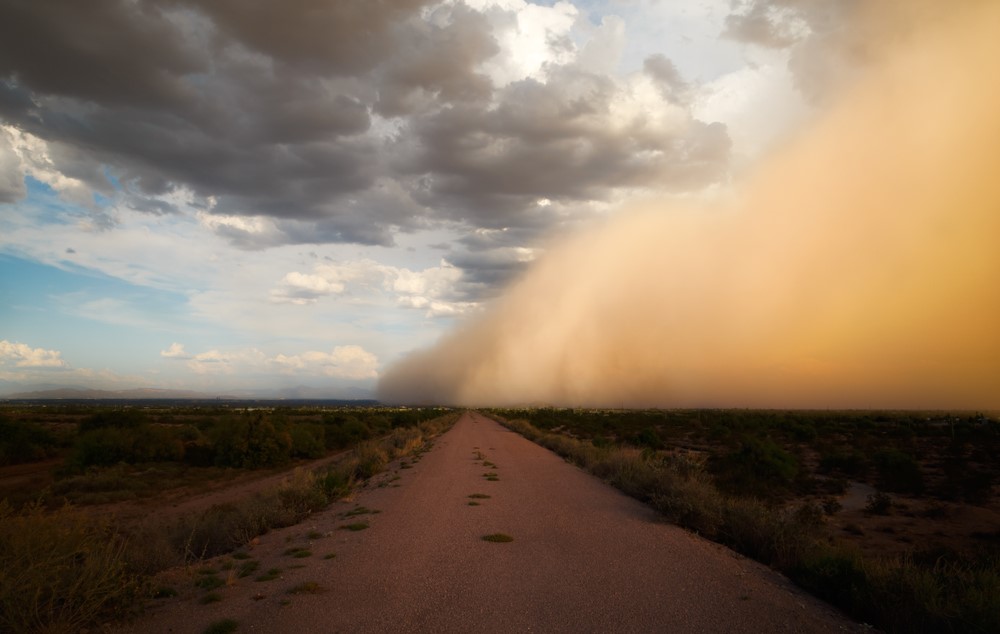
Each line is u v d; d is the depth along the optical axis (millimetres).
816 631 5812
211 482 27156
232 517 11836
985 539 13312
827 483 21812
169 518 16109
